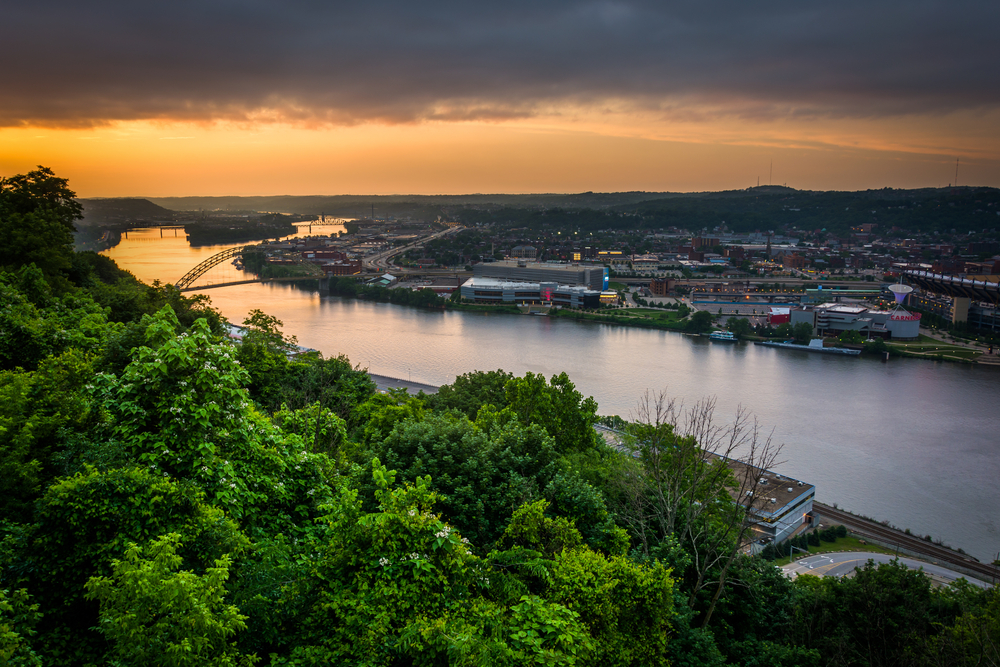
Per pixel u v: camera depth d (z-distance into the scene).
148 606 18.30
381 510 26.39
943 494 132.50
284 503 30.66
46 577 21.47
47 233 82.88
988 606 39.50
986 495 132.00
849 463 145.75
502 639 22.70
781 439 157.50
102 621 18.52
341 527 25.02
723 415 173.25
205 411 28.11
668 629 31.86
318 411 47.59
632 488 46.06
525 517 32.22
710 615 36.75
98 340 49.09
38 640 20.55
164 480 23.84
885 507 127.12
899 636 38.75
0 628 17.55
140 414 28.16
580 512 38.59
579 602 27.06
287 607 23.61
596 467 55.25
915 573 44.69
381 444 41.16
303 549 27.20
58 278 82.25
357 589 23.45
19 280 63.19
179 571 20.44
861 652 39.38
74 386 34.22
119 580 19.30
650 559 38.78
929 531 118.50
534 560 28.30
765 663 35.44
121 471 23.38
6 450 25.28
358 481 34.22
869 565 45.50
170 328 30.44
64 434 27.42
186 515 23.67
